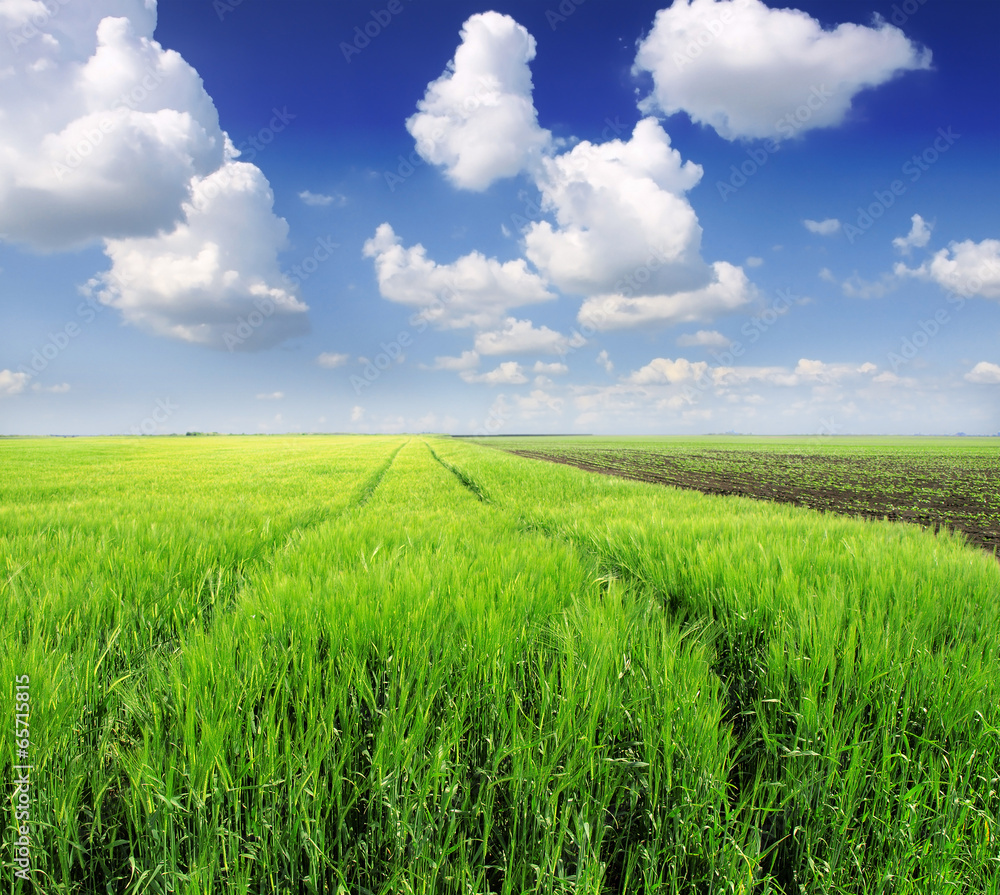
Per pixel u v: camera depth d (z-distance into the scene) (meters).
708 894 1.77
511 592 3.04
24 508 7.73
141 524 6.02
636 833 1.95
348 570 3.64
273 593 3.04
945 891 1.76
